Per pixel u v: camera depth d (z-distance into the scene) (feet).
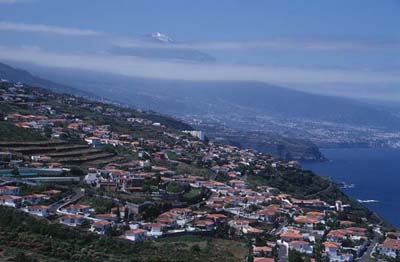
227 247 512.22
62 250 405.80
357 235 604.49
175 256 447.01
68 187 620.49
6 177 623.36
